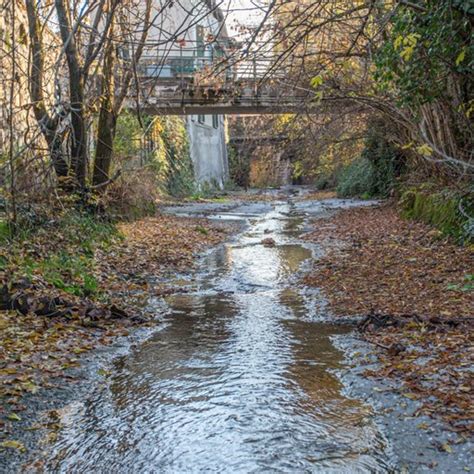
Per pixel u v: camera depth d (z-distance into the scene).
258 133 15.78
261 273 9.62
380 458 3.33
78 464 3.30
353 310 6.78
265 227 17.33
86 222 10.95
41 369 4.75
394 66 7.90
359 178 26.97
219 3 5.90
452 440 3.41
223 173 41.31
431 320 5.80
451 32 7.16
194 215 20.36
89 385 4.54
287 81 10.33
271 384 4.52
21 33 10.29
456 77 9.09
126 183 15.48
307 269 9.82
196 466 3.27
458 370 4.39
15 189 8.83
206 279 9.24
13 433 3.65
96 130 14.06
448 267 8.41
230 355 5.29
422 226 12.82
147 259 10.52
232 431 3.71
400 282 7.95
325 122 14.58
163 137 26.41
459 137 11.05
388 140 17.47
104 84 11.44
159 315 6.87
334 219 18.12
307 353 5.29
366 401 4.13
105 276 8.74
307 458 3.34
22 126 10.83
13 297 6.35
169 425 3.81
